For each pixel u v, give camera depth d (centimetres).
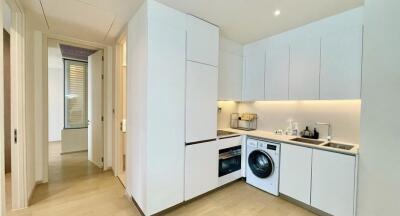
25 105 232
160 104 214
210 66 269
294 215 230
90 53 448
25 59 230
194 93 249
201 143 259
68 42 330
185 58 238
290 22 262
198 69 253
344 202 209
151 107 207
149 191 208
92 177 332
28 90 247
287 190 261
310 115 294
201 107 259
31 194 262
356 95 222
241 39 329
